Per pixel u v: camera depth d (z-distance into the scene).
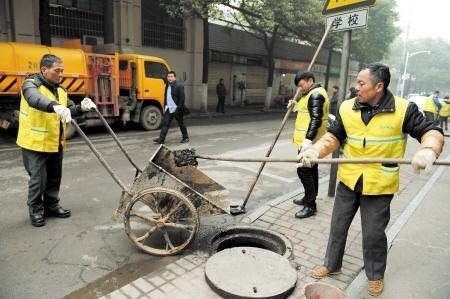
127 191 3.46
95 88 9.32
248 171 6.62
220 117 16.11
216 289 2.86
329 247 3.11
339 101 4.84
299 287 2.99
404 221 4.40
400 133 2.62
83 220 4.24
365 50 26.55
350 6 4.55
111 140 8.98
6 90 8.02
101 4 14.38
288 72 25.44
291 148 9.05
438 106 13.72
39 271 3.19
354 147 2.74
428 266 3.41
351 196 2.93
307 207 4.41
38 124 3.79
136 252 3.54
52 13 13.02
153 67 10.50
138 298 2.80
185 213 3.42
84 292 2.91
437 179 6.41
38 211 4.06
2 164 6.44
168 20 16.67
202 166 6.84
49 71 3.81
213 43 19.44
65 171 6.12
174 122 12.95
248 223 4.18
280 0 15.22
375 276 2.90
